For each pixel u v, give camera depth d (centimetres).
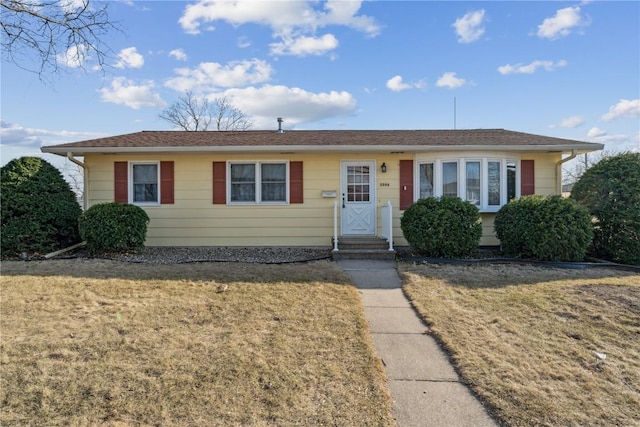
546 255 767
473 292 566
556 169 976
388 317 480
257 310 474
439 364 348
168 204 987
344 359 346
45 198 850
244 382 302
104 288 560
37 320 431
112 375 309
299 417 258
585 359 348
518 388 298
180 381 301
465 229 805
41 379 301
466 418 263
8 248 805
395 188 988
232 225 991
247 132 1231
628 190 798
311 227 995
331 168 991
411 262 795
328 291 562
